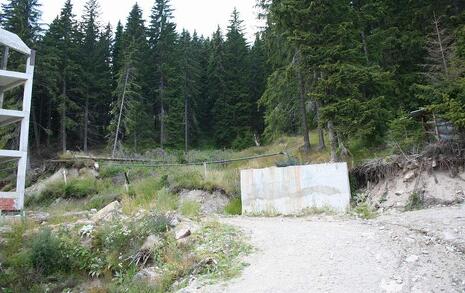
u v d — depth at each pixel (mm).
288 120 24641
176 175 20500
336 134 16688
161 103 44312
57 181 24688
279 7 16984
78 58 43125
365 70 15516
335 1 16578
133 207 14188
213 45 54906
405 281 6730
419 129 15047
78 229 11711
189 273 8336
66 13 42375
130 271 9422
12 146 30172
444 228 9164
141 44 46562
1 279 10047
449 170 13000
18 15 35656
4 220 12820
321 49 15977
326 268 7570
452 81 14953
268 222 12086
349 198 13836
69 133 43562
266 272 7723
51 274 10469
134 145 39688
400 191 13281
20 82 18922
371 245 8602
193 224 11094
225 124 45969
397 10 21453
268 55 24297
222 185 18156
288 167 14953
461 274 6832
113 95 41281
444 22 18984
